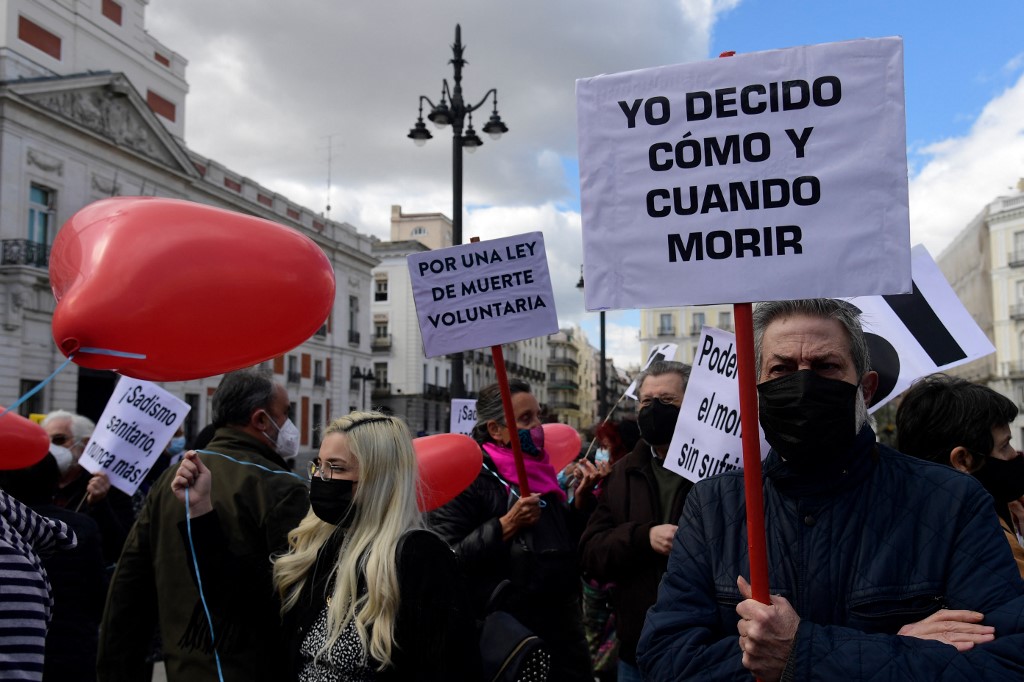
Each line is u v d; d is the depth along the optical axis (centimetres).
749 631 143
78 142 2394
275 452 290
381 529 198
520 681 209
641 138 161
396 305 5012
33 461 262
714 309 5228
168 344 187
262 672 224
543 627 300
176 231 185
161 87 3127
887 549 152
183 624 249
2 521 183
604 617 398
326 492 207
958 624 138
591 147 164
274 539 255
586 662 311
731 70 157
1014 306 2664
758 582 147
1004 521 237
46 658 278
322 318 215
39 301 2280
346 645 187
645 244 160
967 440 236
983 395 239
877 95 150
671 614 165
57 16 2498
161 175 2736
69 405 2375
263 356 208
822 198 152
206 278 185
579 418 9462
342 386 3859
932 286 295
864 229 149
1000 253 2778
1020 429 2233
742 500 171
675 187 159
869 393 175
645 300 159
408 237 6309
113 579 269
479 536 295
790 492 165
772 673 141
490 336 321
